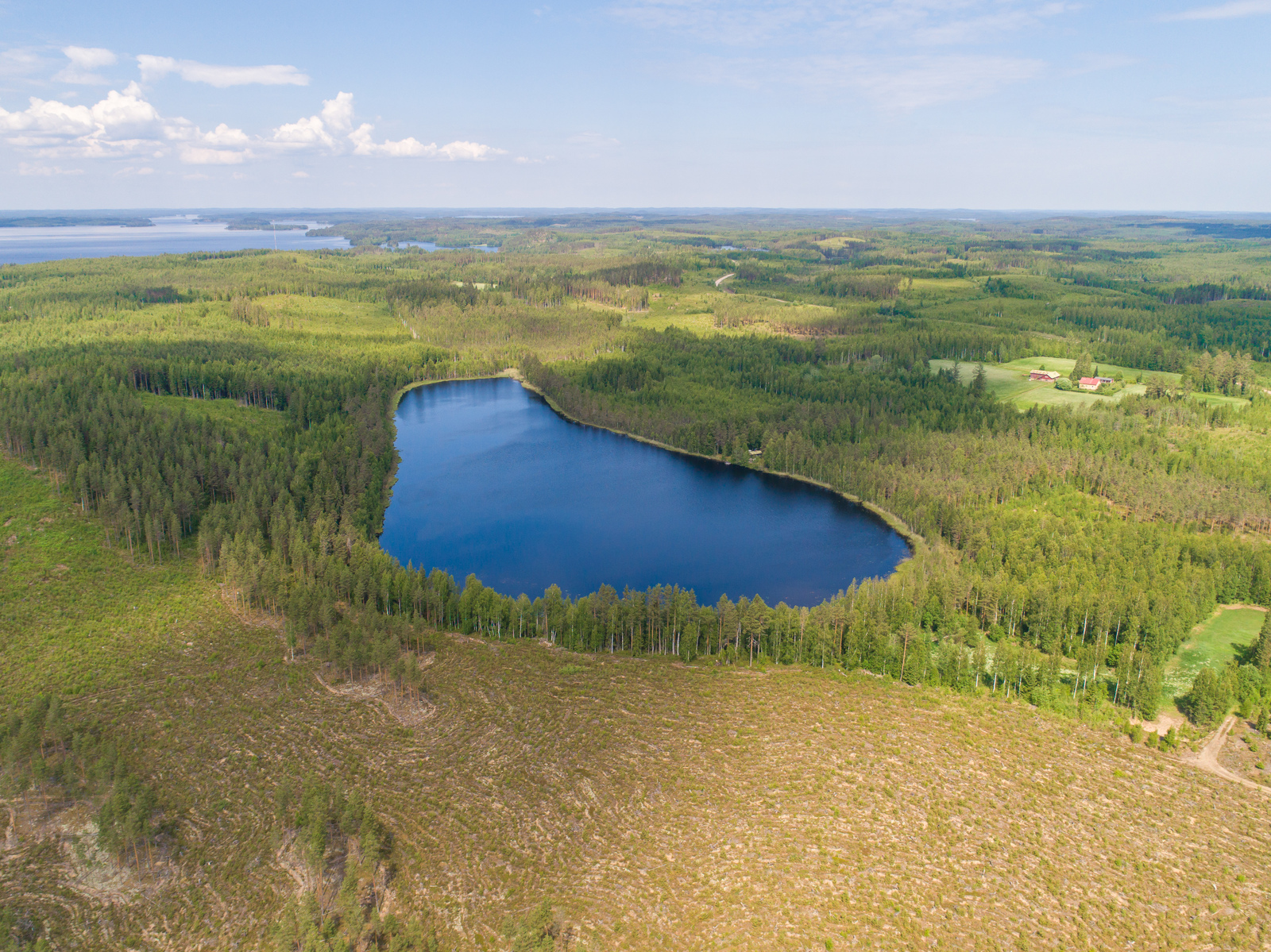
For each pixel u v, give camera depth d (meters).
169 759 121.06
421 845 106.19
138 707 132.88
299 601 155.38
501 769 120.94
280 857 103.44
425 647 155.62
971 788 116.75
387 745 126.19
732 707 136.88
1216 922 94.56
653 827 109.50
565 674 147.12
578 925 94.12
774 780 118.12
